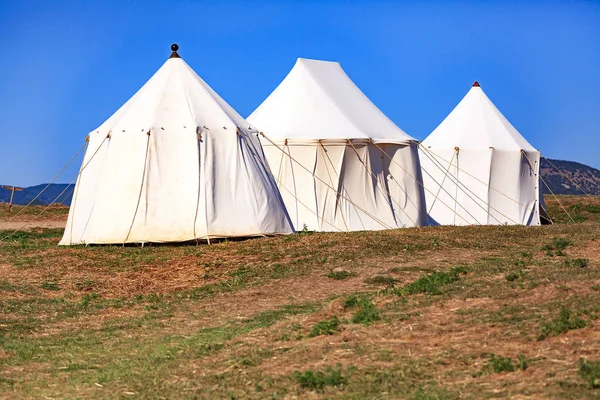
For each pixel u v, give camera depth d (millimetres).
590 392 7859
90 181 23031
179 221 21812
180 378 10047
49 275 17734
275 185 23906
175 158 22422
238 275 17500
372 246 20078
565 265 14727
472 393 8203
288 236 21797
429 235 22484
